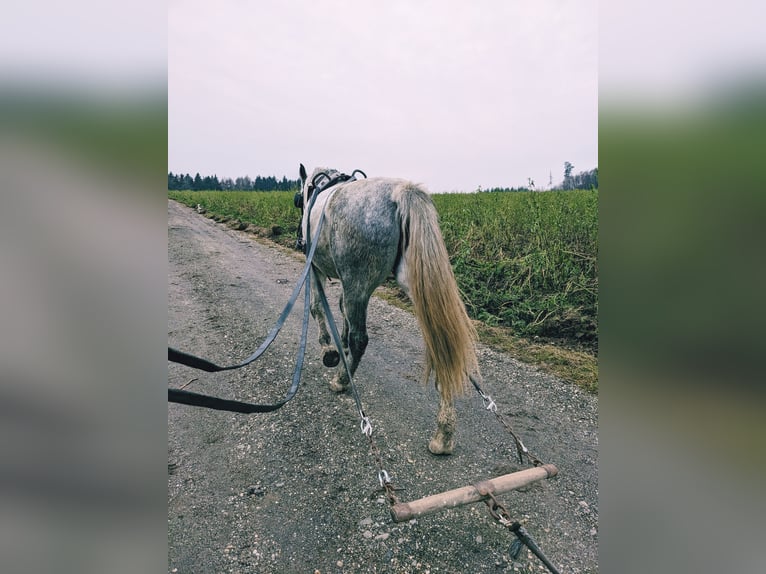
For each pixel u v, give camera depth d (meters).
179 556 2.03
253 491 2.45
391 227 2.60
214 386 3.68
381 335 4.85
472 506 2.28
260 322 5.24
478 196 11.18
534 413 3.20
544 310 4.99
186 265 8.33
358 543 2.07
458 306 2.39
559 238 6.09
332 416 3.18
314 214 3.28
